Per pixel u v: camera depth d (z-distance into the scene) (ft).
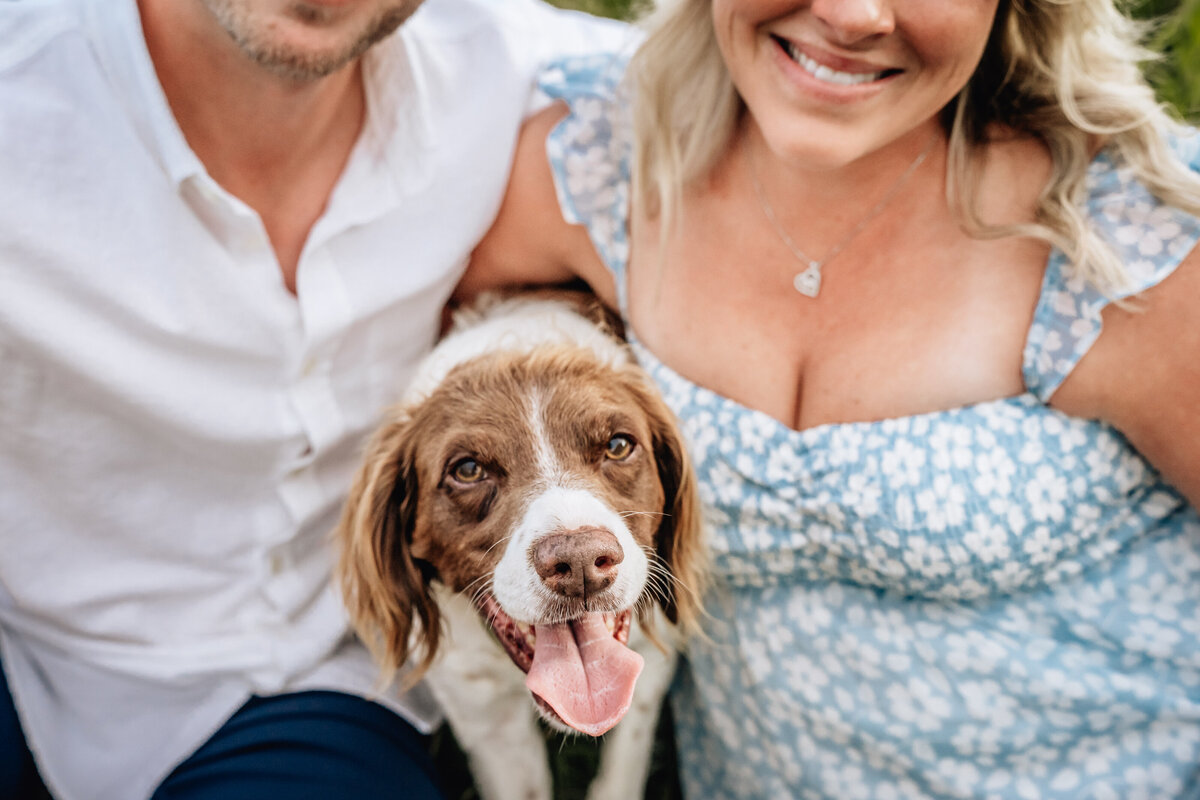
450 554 2.43
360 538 2.48
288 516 2.49
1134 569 2.31
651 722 2.73
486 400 2.43
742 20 2.19
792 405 2.40
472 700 2.67
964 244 2.30
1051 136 2.28
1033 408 2.28
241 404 2.36
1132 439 2.26
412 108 2.39
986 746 2.38
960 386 2.29
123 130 2.19
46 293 2.19
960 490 2.26
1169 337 2.17
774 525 2.39
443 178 2.44
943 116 2.31
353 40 2.13
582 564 2.15
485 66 2.52
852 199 2.32
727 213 2.42
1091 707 2.30
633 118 2.46
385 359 2.55
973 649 2.33
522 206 2.60
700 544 2.49
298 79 2.17
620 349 2.60
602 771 2.77
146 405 2.29
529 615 2.20
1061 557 2.31
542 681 2.23
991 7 2.11
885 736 2.43
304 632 2.55
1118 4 2.41
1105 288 2.17
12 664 2.53
